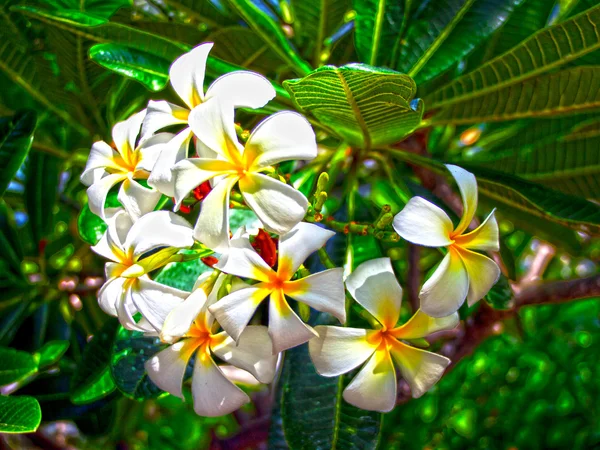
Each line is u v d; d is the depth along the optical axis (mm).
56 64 534
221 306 330
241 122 518
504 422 932
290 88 362
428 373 365
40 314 581
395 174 463
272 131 324
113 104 546
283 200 315
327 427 438
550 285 614
